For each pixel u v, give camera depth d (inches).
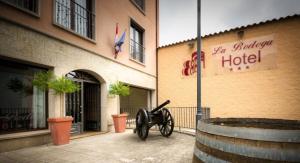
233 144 66.9
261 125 106.3
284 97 368.5
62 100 263.0
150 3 523.8
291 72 365.7
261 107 386.3
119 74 382.9
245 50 407.8
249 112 396.5
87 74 330.3
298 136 58.5
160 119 288.8
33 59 232.8
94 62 323.9
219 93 427.8
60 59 267.0
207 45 449.4
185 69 480.1
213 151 72.8
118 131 331.9
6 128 221.6
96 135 306.8
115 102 362.9
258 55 395.2
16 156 186.7
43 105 259.0
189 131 335.3
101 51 340.8
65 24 289.6
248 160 63.5
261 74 390.3
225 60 426.9
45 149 214.5
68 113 295.4
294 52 365.4
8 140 204.8
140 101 533.3
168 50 513.0
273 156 60.3
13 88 231.1
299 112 354.9
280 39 378.3
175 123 479.5
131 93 538.9
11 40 211.8
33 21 234.5
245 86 403.2
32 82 233.3
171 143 249.3
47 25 251.9
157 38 541.6
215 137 72.7
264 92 385.4
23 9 221.9
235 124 109.2
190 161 175.6
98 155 193.2
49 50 252.5
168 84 502.6
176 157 187.9
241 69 409.7
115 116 334.6
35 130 243.8
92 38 327.9
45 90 254.7
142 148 222.2
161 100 508.4
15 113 231.6
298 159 58.0
